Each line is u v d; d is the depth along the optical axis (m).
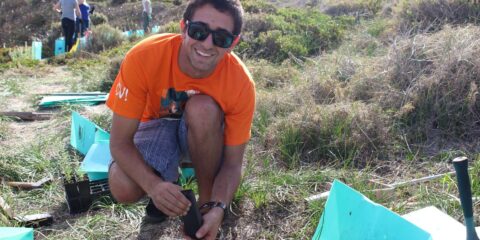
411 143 2.43
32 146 2.64
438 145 2.39
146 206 1.99
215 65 1.50
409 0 4.41
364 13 5.88
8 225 1.91
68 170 2.30
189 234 1.44
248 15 5.52
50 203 2.14
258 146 2.52
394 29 4.25
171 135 1.66
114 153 1.53
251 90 1.57
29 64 5.60
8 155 2.52
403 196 2.00
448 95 2.56
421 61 2.82
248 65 3.91
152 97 1.61
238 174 1.60
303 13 6.23
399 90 2.73
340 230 1.55
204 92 1.56
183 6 12.12
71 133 2.76
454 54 2.72
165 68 1.54
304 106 2.66
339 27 5.14
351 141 2.37
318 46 4.82
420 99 2.59
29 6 14.07
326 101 2.86
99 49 7.21
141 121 1.74
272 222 1.90
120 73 1.55
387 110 2.58
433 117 2.52
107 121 2.97
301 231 1.81
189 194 1.42
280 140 2.47
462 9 4.06
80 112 3.29
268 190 2.05
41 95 3.79
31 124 3.19
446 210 1.83
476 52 2.72
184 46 1.49
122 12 13.11
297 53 4.58
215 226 1.46
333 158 2.35
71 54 6.27
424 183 2.08
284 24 5.23
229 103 1.55
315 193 2.06
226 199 1.52
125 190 1.59
